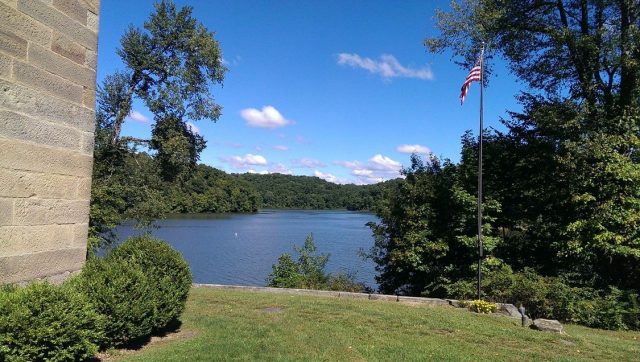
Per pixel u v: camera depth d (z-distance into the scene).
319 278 16.16
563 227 13.82
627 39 13.27
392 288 17.20
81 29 6.01
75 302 4.96
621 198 12.72
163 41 18.88
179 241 44.09
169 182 20.91
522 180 15.66
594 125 13.80
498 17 15.50
